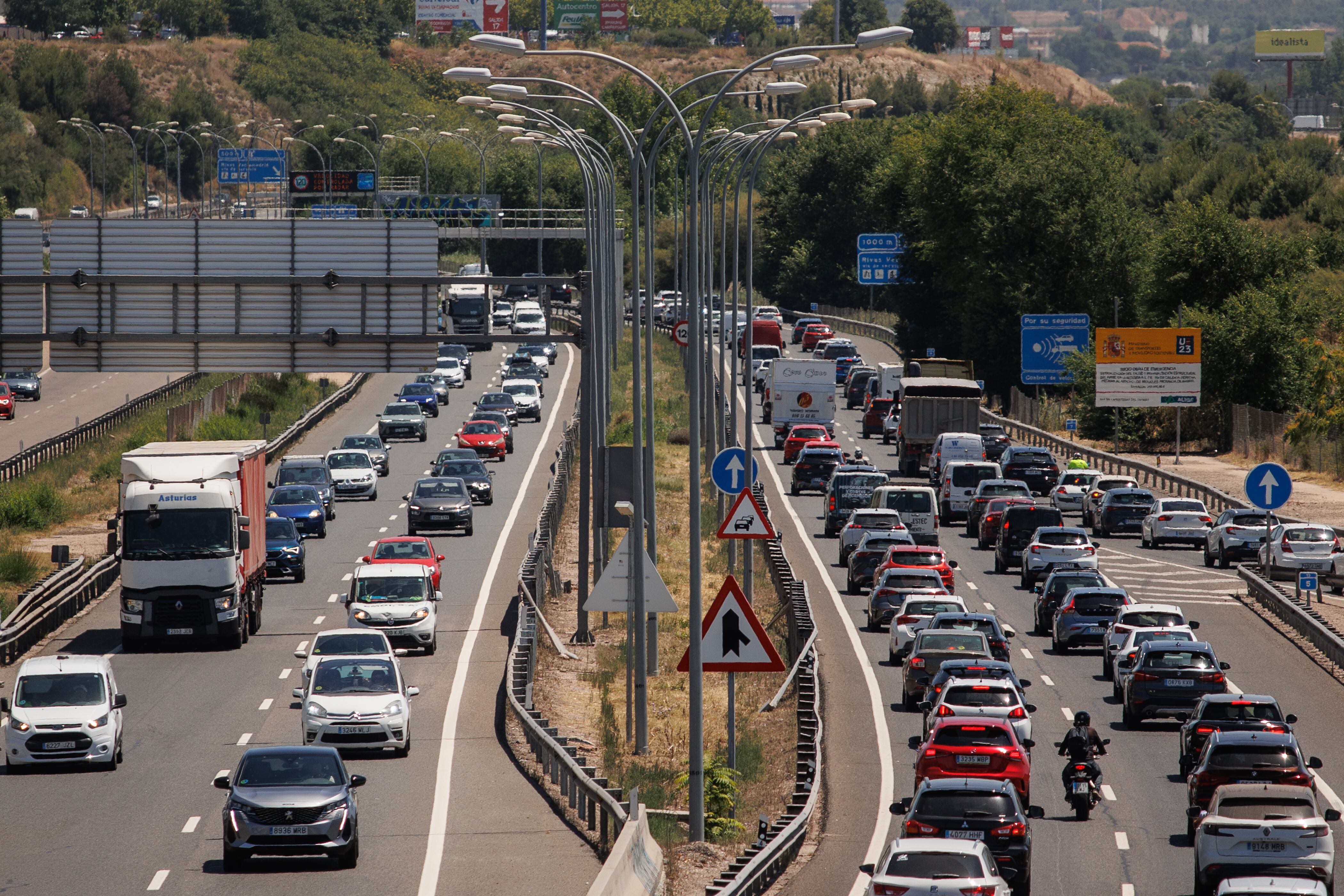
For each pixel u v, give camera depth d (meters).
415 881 72.81
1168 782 95.25
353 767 98.06
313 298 125.00
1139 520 199.12
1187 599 157.25
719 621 78.31
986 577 171.75
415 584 134.12
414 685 122.31
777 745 107.69
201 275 124.38
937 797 69.50
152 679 123.44
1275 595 149.12
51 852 78.50
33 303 124.38
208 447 141.50
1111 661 122.06
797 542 190.75
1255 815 69.19
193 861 76.75
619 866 62.34
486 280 127.69
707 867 76.94
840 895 72.62
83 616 152.25
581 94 113.12
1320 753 101.06
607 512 125.44
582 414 137.88
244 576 137.12
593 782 79.69
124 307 124.50
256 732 105.94
